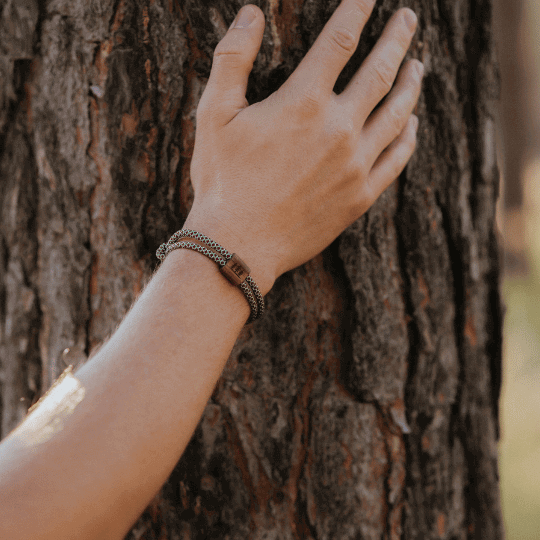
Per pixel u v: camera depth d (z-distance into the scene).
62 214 0.79
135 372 0.62
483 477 0.87
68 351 0.80
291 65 0.73
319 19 0.73
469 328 0.83
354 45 0.69
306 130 0.68
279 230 0.68
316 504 0.79
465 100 0.80
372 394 0.79
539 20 4.63
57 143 0.77
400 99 0.72
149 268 0.77
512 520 1.91
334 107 0.69
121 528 0.61
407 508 0.82
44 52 0.76
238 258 0.66
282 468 0.78
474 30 0.80
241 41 0.69
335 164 0.69
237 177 0.68
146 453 0.61
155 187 0.76
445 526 0.84
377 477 0.80
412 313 0.80
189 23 0.73
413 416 0.81
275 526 0.78
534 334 3.19
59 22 0.75
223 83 0.69
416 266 0.79
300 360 0.78
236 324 0.66
